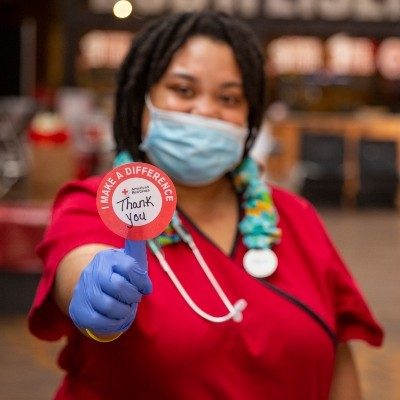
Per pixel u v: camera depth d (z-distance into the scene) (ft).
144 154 5.52
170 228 4.87
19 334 16.05
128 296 3.70
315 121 42.01
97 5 37.04
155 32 5.27
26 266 16.84
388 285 21.30
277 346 4.73
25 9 45.44
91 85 50.26
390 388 13.89
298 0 38.78
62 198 5.03
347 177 38.40
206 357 4.59
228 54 5.19
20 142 23.24
